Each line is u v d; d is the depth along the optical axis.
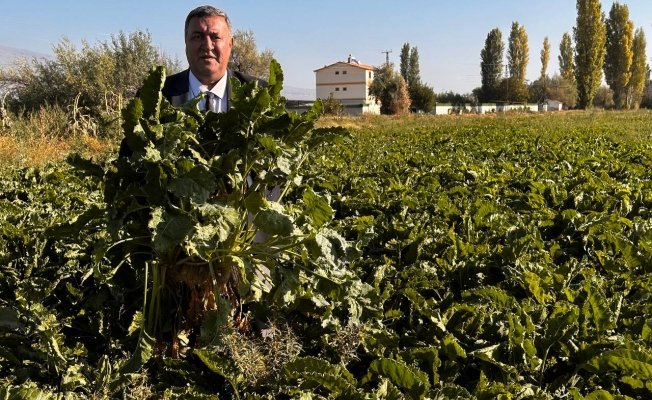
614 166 10.33
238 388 2.74
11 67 30.67
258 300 3.23
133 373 2.71
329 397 2.56
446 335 3.19
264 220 2.94
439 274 4.28
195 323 3.20
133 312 3.58
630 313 3.56
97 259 2.84
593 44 74.19
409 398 2.61
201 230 2.82
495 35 97.25
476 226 5.28
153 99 2.93
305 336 3.34
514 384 2.74
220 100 4.21
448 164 10.75
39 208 6.56
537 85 115.62
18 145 16.77
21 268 4.59
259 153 3.10
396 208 6.51
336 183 8.35
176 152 2.95
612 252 4.83
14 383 2.91
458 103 82.81
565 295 3.77
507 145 16.19
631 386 2.81
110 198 3.04
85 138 20.92
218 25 3.99
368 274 4.34
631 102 92.62
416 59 103.00
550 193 7.10
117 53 32.03
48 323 3.06
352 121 43.28
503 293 3.48
